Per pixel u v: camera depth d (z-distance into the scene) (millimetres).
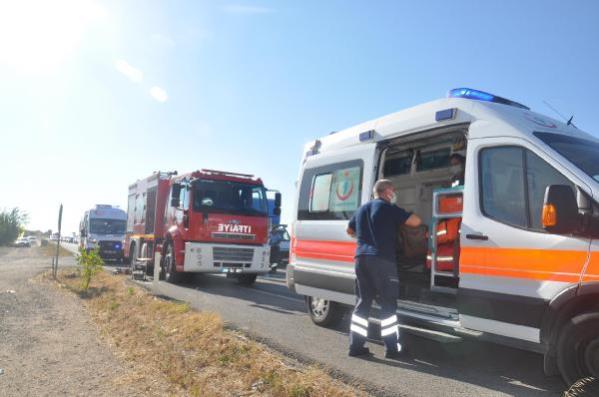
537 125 5234
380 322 5945
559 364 4336
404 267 7113
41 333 7527
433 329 5699
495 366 5672
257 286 14438
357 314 5922
